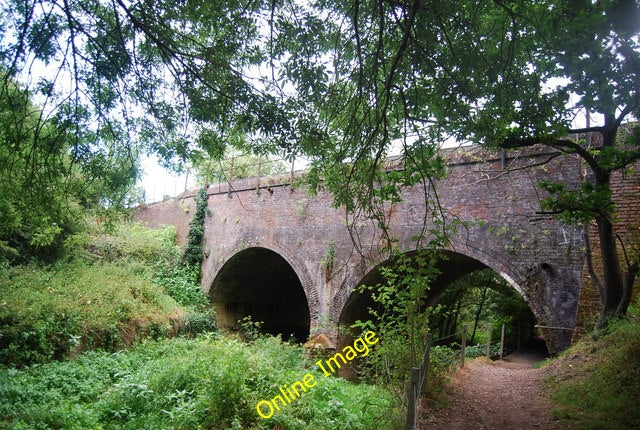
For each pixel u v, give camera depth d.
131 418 7.18
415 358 7.00
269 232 17.78
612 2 4.19
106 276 15.50
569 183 10.78
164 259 20.92
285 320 25.92
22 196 6.45
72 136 6.05
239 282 21.78
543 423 6.30
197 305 19.95
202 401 7.16
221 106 5.76
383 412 6.92
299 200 16.86
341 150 6.39
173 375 8.34
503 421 6.60
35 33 4.89
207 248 21.33
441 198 12.86
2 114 5.87
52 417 6.59
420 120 5.68
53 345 10.40
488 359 14.46
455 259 13.89
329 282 15.16
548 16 5.24
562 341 10.40
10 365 9.20
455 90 5.62
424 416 6.65
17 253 13.96
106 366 10.11
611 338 8.25
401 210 13.59
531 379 9.08
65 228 15.73
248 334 17.61
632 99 5.39
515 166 11.68
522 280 11.20
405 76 5.98
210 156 6.71
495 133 6.12
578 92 5.55
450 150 12.73
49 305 11.13
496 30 6.03
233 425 6.44
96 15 5.36
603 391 6.71
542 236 11.09
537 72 5.88
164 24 5.27
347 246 14.91
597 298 9.79
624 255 9.39
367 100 6.24
